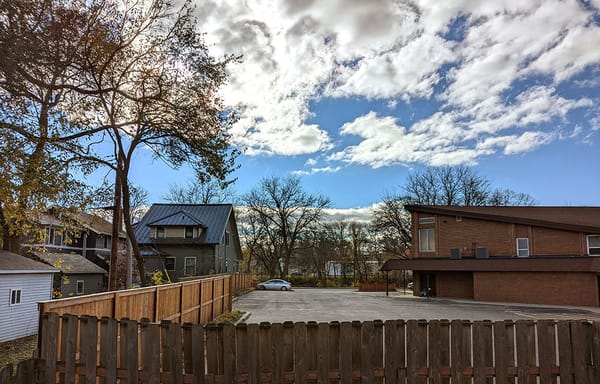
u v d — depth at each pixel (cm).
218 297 1738
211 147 1573
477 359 491
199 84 1532
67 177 1313
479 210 3450
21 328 1522
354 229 6153
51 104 1238
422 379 483
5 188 1134
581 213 3359
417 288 3566
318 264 6141
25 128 1194
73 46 1198
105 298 700
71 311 588
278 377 466
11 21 992
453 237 3366
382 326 485
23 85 1099
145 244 3881
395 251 5253
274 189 6025
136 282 3234
